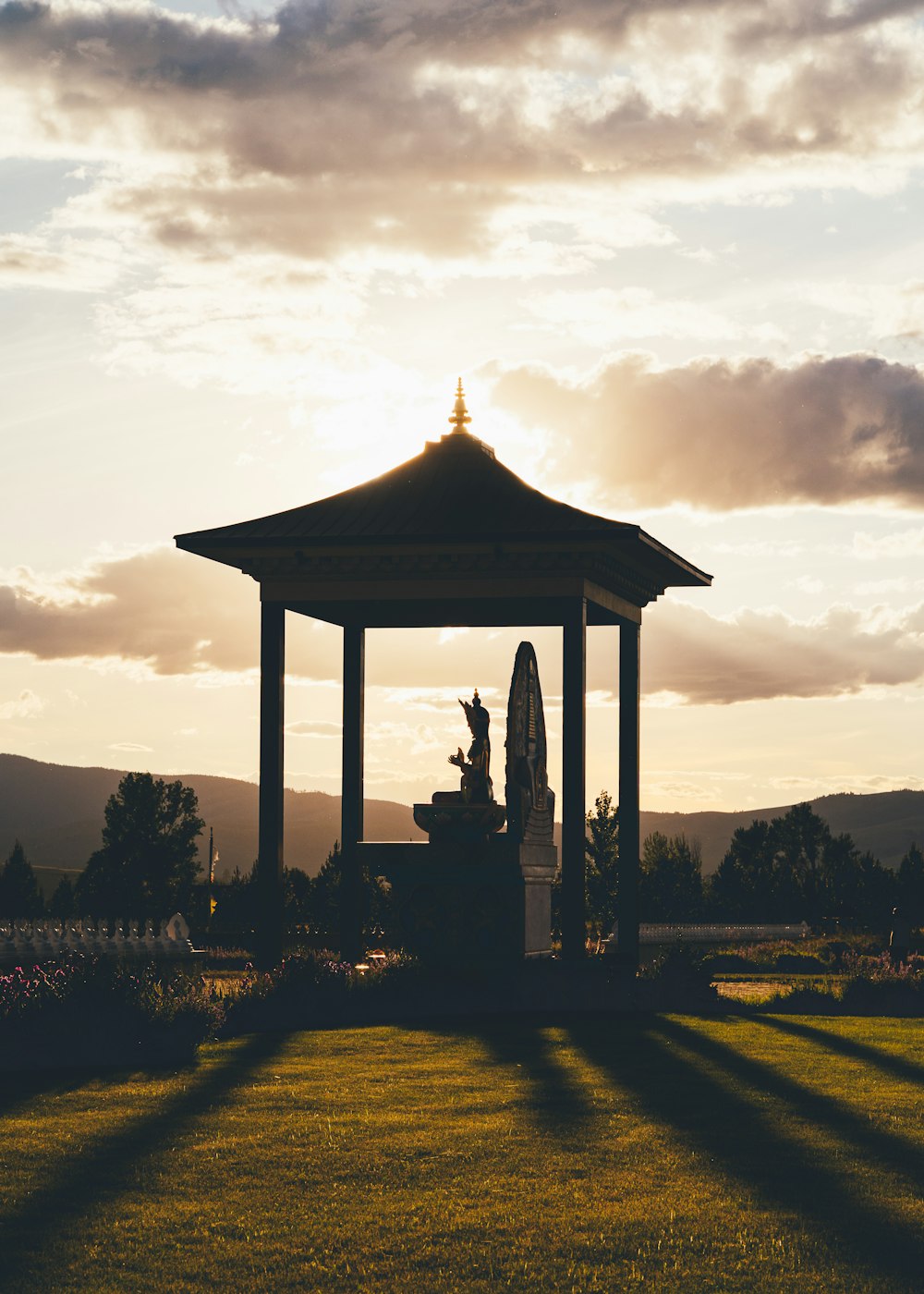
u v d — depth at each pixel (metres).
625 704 49.78
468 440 47.00
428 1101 19.94
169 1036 24.03
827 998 34.56
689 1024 29.84
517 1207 14.55
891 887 131.38
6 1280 12.43
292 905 108.06
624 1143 17.27
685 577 49.00
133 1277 12.52
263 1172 15.83
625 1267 12.78
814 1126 18.33
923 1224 14.00
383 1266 12.80
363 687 50.06
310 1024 29.84
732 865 136.25
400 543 42.28
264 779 43.22
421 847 39.56
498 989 33.66
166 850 110.69
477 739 40.28
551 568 42.44
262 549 43.00
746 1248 13.30
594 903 99.88
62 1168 15.88
